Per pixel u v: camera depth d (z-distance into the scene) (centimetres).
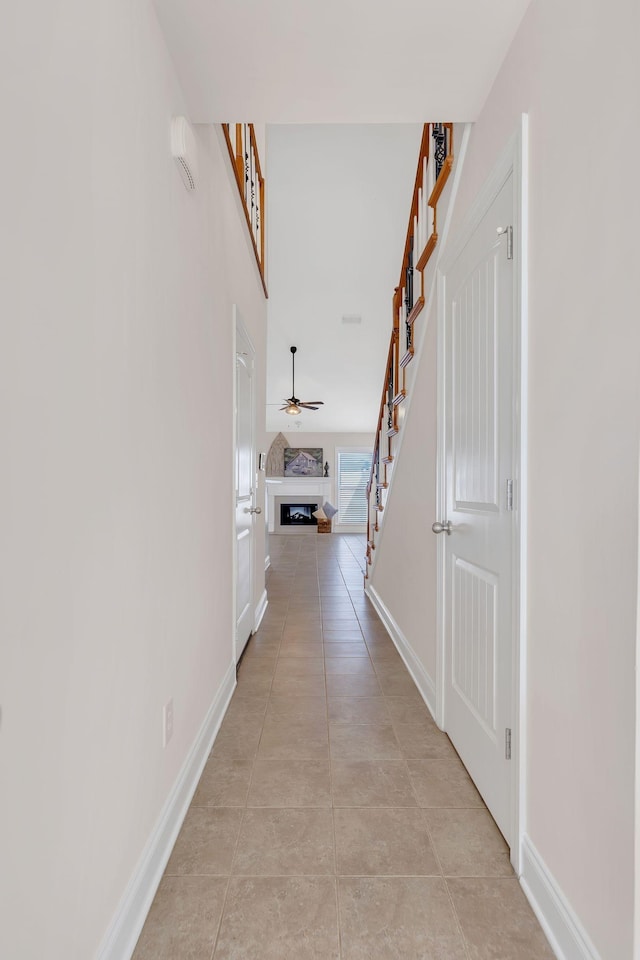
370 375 973
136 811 124
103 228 104
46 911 82
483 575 173
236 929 122
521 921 125
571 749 113
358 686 274
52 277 84
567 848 114
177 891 133
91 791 99
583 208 108
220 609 236
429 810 168
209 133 209
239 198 288
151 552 135
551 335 122
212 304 216
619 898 95
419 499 274
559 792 118
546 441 125
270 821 162
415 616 283
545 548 126
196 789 179
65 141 88
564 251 116
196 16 138
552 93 122
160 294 142
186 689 173
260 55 153
